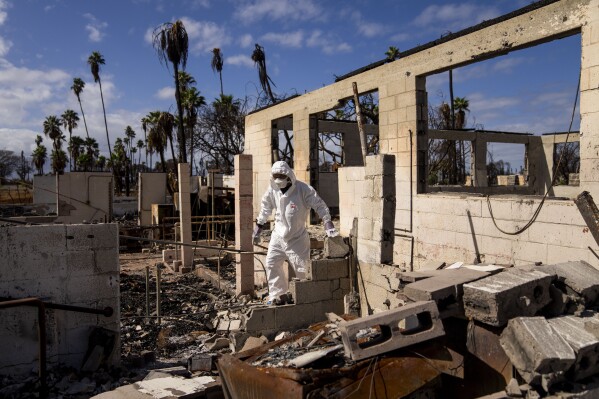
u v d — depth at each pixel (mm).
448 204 9219
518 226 7789
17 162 55844
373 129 19188
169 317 7750
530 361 3076
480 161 20656
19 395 4777
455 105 30625
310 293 6914
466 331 3777
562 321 3535
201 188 21234
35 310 5273
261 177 17141
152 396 4371
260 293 9570
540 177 22141
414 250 10156
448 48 9305
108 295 5711
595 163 6762
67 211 20109
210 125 31344
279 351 4035
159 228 18625
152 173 22797
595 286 3725
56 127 57250
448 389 3848
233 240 17250
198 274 12750
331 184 21141
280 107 15711
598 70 6734
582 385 3133
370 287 6602
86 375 5305
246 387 3547
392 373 3400
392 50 24766
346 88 12367
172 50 25359
